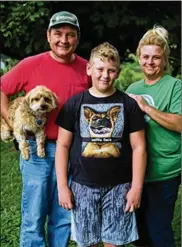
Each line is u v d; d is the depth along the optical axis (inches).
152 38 142.6
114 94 137.2
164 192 147.0
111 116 135.2
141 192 138.1
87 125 135.6
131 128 136.9
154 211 148.2
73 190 139.3
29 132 153.6
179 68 303.1
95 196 136.8
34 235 156.8
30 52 309.3
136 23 294.5
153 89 144.3
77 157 137.1
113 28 308.0
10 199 247.4
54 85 151.5
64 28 148.3
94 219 138.1
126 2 295.3
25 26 301.0
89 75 145.9
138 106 138.4
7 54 327.0
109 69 134.1
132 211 137.1
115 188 136.8
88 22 306.5
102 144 135.0
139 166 137.0
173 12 298.8
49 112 151.0
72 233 141.4
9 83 153.9
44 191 154.9
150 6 298.0
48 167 154.2
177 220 209.6
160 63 142.8
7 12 301.7
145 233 154.0
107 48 136.1
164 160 144.3
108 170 135.3
